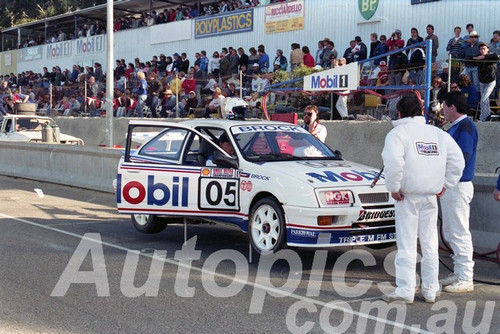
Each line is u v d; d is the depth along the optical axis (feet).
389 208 22.80
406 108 18.58
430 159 18.38
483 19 55.16
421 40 52.31
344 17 67.26
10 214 35.32
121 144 67.31
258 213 23.97
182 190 26.13
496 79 38.65
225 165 25.18
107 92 49.98
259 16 76.95
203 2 92.27
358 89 36.86
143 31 94.53
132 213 27.40
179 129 27.43
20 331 16.16
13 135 61.46
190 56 87.30
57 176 51.42
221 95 56.65
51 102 82.99
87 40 104.99
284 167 23.75
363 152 40.42
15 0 160.25
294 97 48.19
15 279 21.34
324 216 21.72
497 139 35.37
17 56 124.88
